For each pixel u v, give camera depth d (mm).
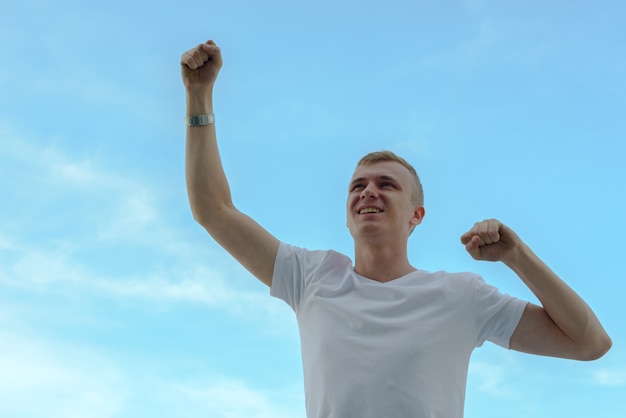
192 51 4203
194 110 4246
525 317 3875
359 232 4098
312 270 4043
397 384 3504
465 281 3902
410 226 4336
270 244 4129
